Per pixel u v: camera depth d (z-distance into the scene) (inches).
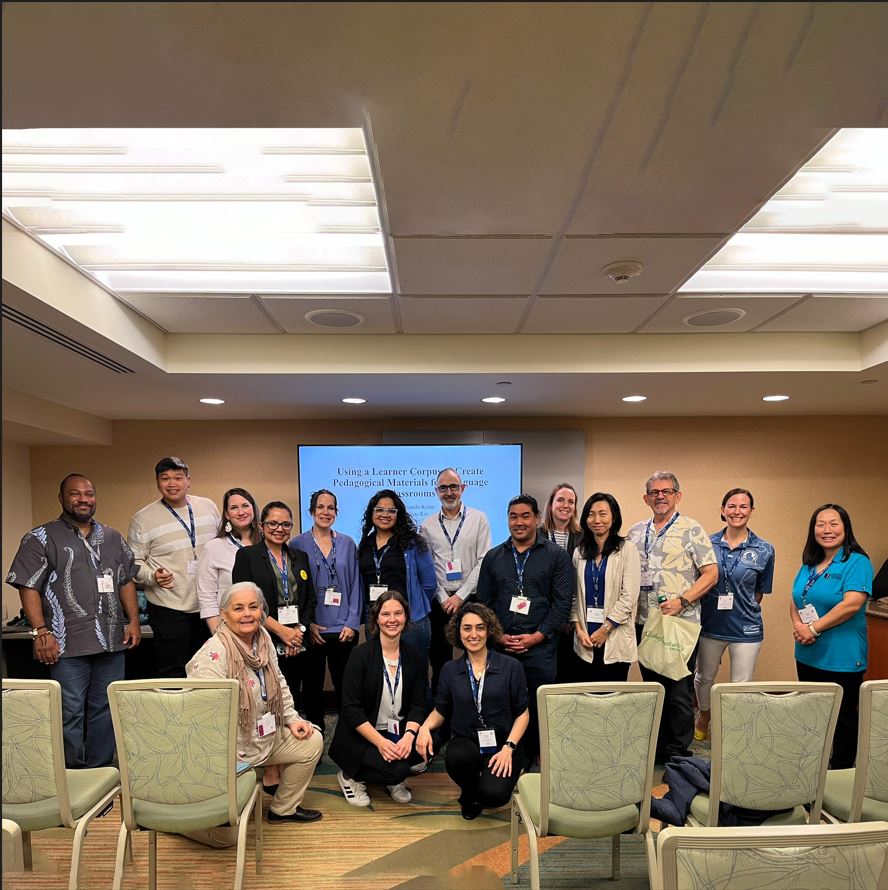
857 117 64.8
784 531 233.1
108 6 48.7
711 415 232.2
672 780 105.4
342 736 137.9
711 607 166.6
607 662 148.0
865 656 139.0
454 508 191.9
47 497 223.0
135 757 94.1
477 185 79.0
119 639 146.4
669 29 52.2
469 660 135.0
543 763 92.7
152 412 209.8
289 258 108.6
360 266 110.3
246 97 61.3
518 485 223.9
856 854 53.6
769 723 92.5
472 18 50.9
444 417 230.7
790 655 231.5
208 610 155.7
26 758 92.8
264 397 185.6
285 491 229.5
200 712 93.7
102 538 147.5
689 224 90.7
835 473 233.3
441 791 145.3
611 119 65.0
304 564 160.1
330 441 230.4
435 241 96.3
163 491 163.9
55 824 95.1
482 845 121.6
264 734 120.4
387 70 57.4
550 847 120.8
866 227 96.9
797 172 82.0
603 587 151.6
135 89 59.7
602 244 97.7
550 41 53.7
